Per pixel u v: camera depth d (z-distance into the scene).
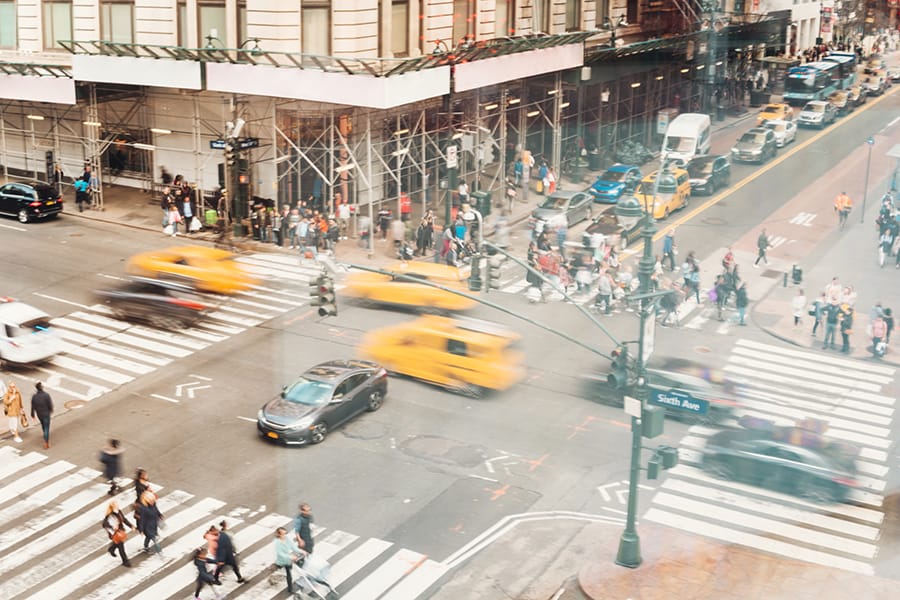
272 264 37.22
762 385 15.08
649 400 17.30
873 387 13.91
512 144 40.06
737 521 15.95
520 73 38.91
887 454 14.04
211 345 30.53
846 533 14.63
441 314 25.80
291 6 38.56
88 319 33.28
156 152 45.94
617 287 23.12
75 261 38.47
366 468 22.44
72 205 45.47
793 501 15.10
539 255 27.00
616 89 27.75
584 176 31.08
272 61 38.44
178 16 41.62
